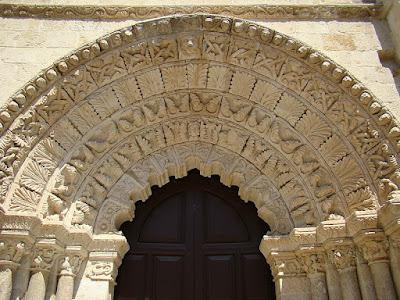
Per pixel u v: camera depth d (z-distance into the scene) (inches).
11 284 209.2
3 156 225.6
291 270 241.3
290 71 263.1
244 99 276.4
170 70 273.3
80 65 256.5
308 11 281.3
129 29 261.0
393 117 233.9
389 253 217.0
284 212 258.1
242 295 260.5
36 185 234.1
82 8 277.0
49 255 223.3
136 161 273.0
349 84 247.6
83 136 259.4
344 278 223.8
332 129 253.6
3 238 212.1
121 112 270.5
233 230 280.8
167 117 279.6
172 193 291.7
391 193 217.2
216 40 269.1
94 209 252.1
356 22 280.1
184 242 277.1
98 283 234.5
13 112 233.9
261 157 269.3
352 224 224.8
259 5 279.7
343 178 243.0
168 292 261.3
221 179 282.2
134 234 276.7
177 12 277.7
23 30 268.8
